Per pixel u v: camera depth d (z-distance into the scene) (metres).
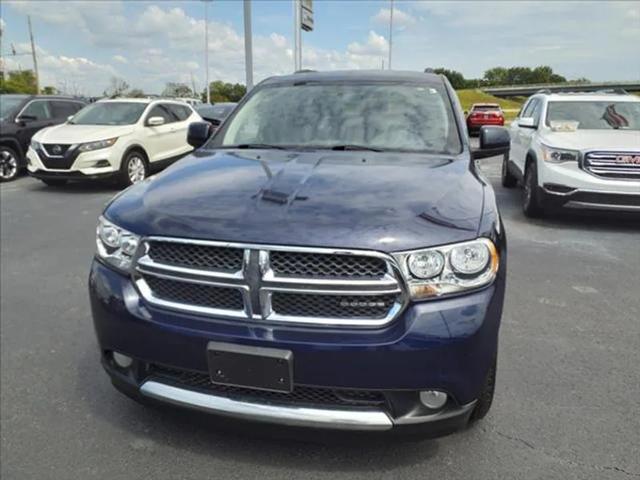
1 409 2.90
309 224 2.12
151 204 2.43
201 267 2.18
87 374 3.27
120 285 2.35
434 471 2.41
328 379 2.08
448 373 2.09
